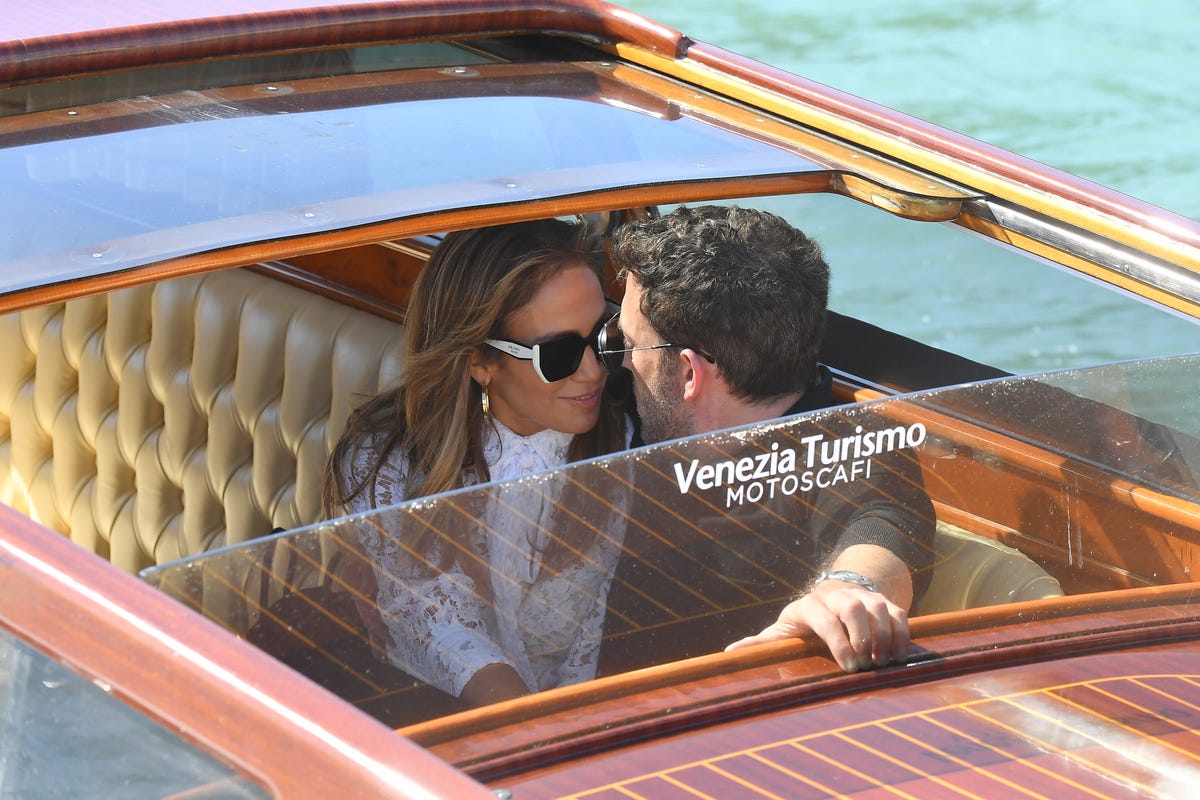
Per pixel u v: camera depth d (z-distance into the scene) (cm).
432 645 594
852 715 622
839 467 658
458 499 592
